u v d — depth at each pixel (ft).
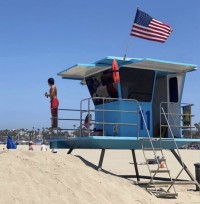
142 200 40.93
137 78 53.11
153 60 50.90
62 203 35.63
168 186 47.98
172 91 56.39
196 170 54.85
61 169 42.45
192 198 46.19
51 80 53.11
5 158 42.32
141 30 52.44
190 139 53.01
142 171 81.35
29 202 34.42
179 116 55.83
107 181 43.62
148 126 53.26
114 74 50.26
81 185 39.88
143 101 53.31
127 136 51.72
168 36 54.19
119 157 125.39
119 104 51.85
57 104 53.16
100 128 55.42
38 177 39.11
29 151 45.60
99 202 37.55
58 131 55.42
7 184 36.45
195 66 53.67
